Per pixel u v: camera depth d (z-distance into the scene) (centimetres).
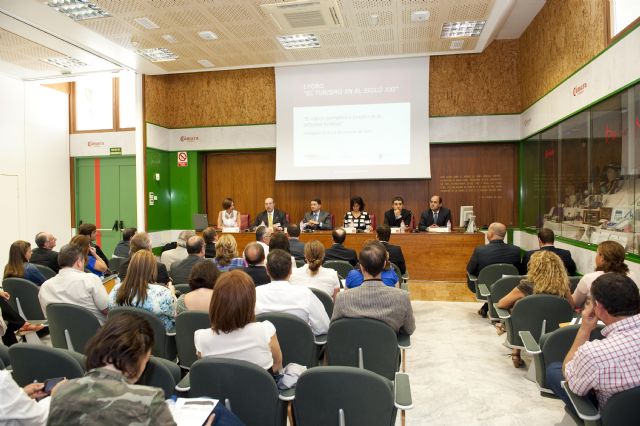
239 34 603
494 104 733
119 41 618
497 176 755
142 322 133
